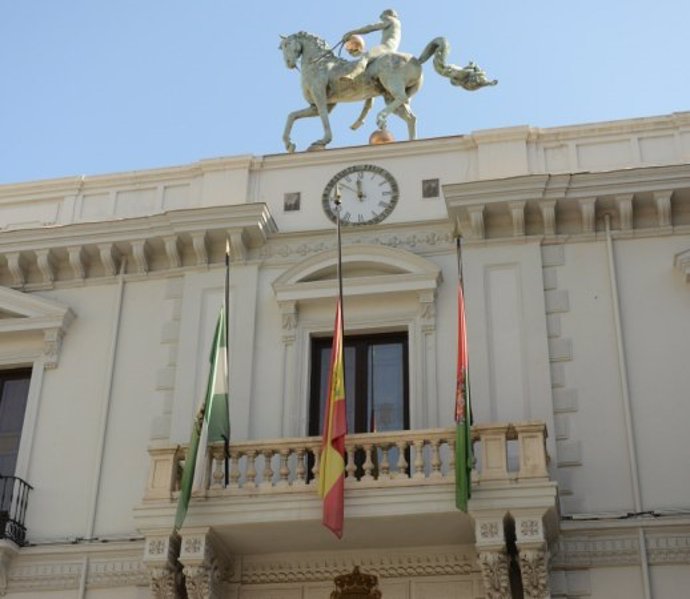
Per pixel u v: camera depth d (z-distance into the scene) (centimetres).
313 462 1777
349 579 1684
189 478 1627
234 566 1725
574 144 2025
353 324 1903
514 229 1928
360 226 2000
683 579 1623
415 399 1814
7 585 1783
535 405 1783
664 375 1780
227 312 1808
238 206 1970
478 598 1650
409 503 1592
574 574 1647
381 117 2152
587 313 1852
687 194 1884
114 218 2125
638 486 1692
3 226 2158
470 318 1873
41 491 1867
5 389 2008
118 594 1753
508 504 1563
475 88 2192
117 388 1938
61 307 2008
